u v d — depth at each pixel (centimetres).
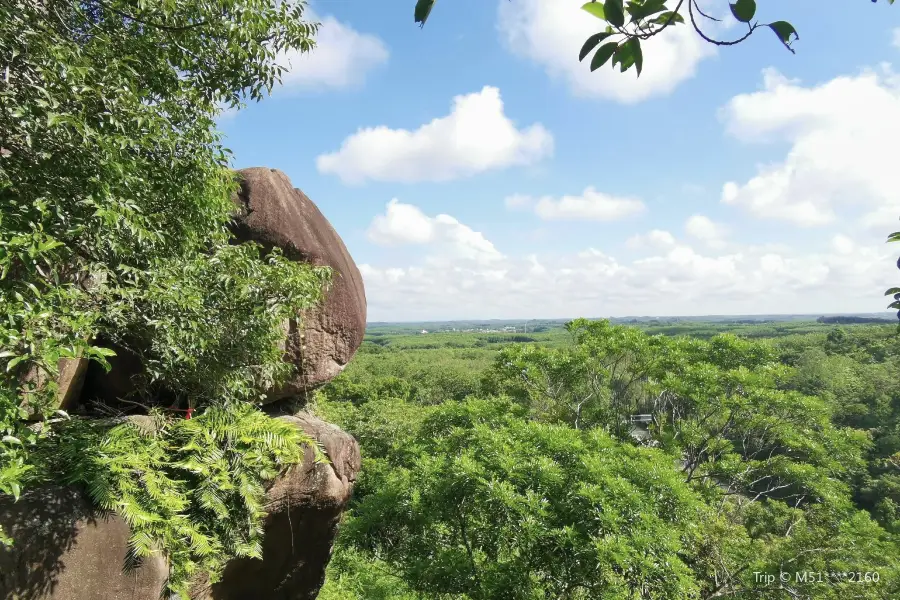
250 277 393
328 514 477
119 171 285
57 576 281
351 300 586
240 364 422
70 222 286
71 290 270
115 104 299
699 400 1100
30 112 256
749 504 1191
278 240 524
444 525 817
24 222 250
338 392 3753
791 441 1114
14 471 229
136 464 336
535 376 1160
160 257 358
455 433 937
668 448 1129
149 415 412
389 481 934
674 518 774
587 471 733
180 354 351
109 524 309
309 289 429
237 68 423
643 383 1348
